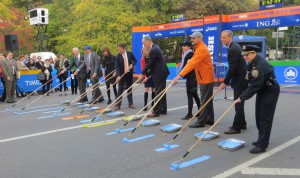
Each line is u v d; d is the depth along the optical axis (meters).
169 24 16.56
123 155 4.70
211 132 5.67
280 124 6.45
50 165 4.34
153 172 4.04
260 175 3.91
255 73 4.41
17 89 12.33
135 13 23.19
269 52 32.00
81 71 10.04
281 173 3.96
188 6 22.88
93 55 9.67
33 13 22.48
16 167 4.29
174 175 3.94
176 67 16.75
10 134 6.05
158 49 7.23
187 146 5.08
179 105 9.06
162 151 4.86
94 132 6.07
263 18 13.05
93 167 4.25
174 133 5.90
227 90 12.48
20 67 12.64
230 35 5.52
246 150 4.84
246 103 9.02
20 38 25.03
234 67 5.43
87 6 24.19
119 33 22.98
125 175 3.96
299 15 11.92
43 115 7.98
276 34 20.89
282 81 12.78
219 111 7.99
